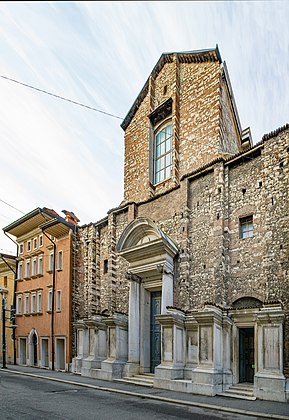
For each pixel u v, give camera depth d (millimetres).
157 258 22328
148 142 29781
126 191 30906
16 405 14828
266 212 18250
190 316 20000
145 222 22844
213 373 16656
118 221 28344
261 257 18406
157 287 23500
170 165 28062
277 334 15711
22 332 37688
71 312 31047
